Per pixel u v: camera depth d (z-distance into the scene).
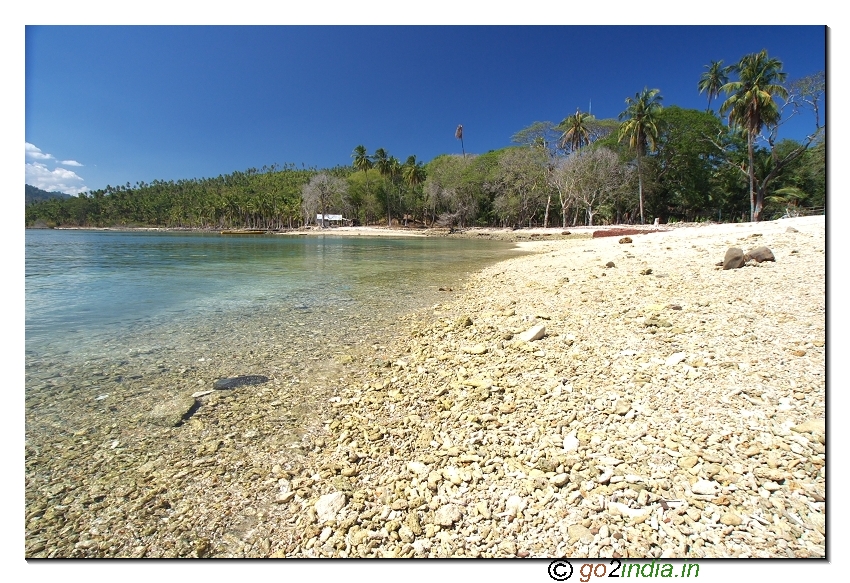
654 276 8.76
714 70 40.38
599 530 2.39
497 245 33.91
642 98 37.66
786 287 6.21
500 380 4.56
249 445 3.63
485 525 2.53
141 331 7.28
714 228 18.48
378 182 78.19
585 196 46.84
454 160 68.12
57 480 3.17
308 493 2.97
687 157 42.03
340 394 4.67
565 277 10.55
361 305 9.44
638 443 3.08
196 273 15.55
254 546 2.53
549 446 3.20
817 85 30.58
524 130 54.62
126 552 2.52
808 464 2.62
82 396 4.64
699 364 4.12
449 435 3.57
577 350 5.09
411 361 5.59
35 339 6.79
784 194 38.78
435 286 12.17
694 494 2.54
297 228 92.56
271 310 8.93
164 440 3.73
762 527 2.28
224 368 5.50
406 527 2.57
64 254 25.86
